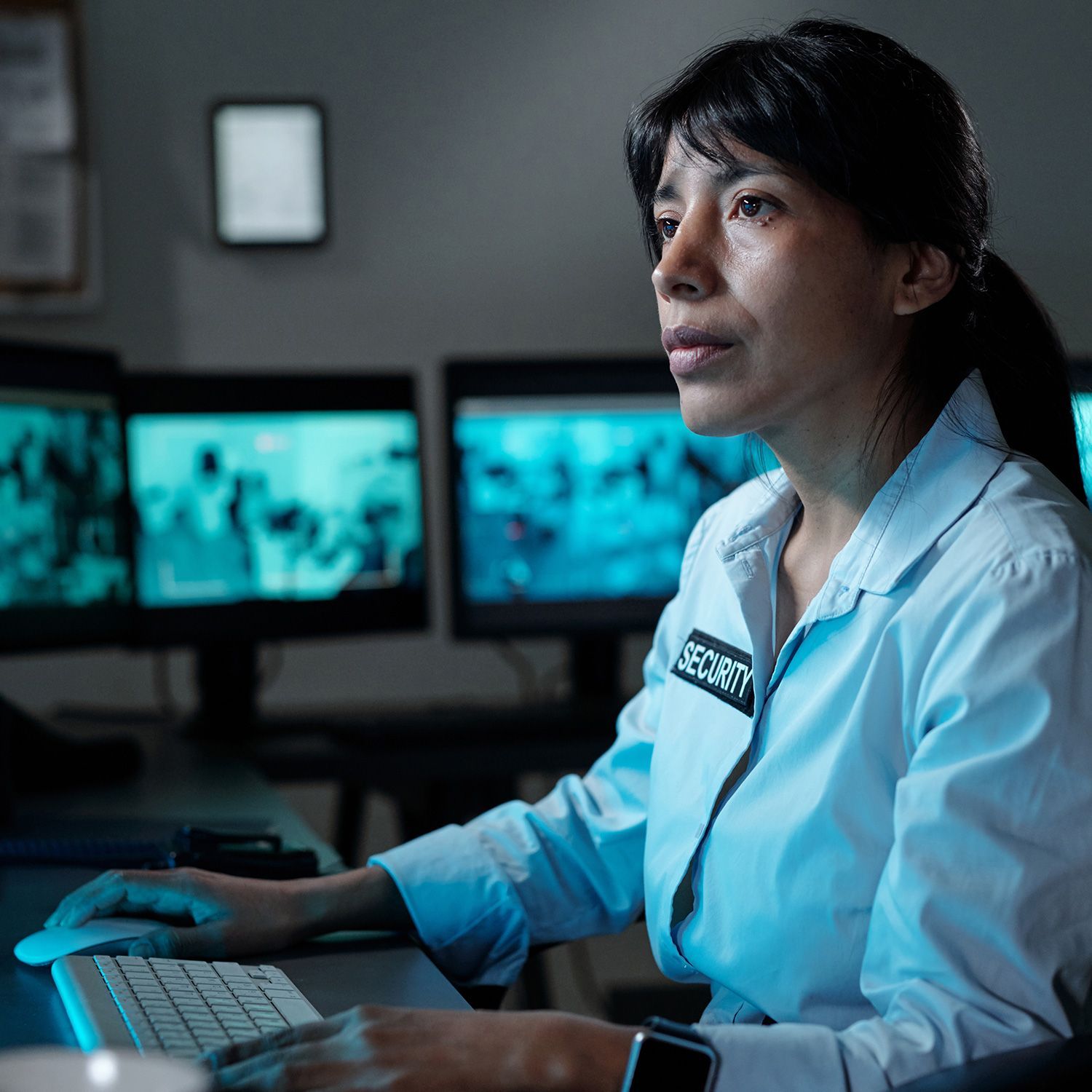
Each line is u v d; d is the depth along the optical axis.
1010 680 0.78
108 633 2.10
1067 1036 0.74
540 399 2.36
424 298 2.70
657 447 2.39
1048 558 0.82
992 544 0.85
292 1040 0.76
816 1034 0.75
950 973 0.75
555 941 1.15
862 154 0.88
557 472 2.38
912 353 0.96
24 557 1.95
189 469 2.22
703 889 0.95
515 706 2.33
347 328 2.69
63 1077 0.44
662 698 1.19
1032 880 0.75
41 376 1.98
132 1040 0.78
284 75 2.65
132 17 2.60
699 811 0.99
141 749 1.88
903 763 0.86
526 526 2.37
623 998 2.63
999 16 2.69
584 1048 0.74
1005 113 2.70
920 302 0.93
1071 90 2.71
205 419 2.22
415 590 2.38
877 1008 0.79
